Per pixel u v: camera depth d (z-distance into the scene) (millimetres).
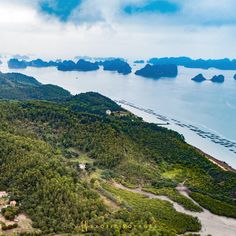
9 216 170750
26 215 175125
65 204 177375
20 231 162625
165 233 169000
